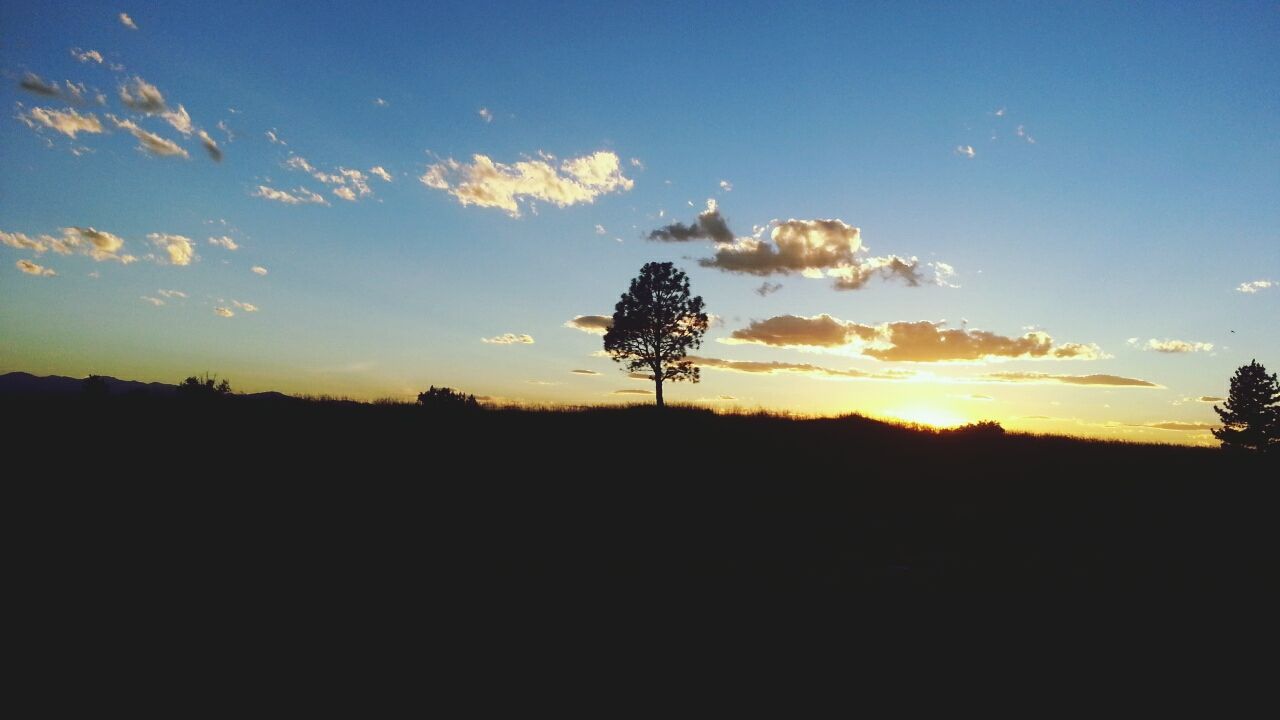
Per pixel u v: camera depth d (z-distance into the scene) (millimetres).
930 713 5254
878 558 10555
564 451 18672
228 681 5527
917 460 22094
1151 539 12602
